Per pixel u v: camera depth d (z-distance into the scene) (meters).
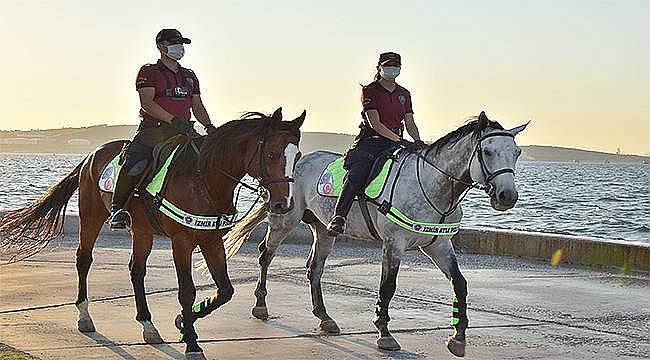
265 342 9.38
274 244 10.68
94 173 9.70
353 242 18.47
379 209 9.26
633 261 14.97
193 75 9.38
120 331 9.81
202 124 9.42
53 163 160.50
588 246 15.62
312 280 10.21
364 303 11.85
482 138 8.55
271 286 13.20
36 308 11.16
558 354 9.06
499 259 16.55
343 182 9.82
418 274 14.74
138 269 9.39
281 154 8.00
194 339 8.43
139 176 8.98
